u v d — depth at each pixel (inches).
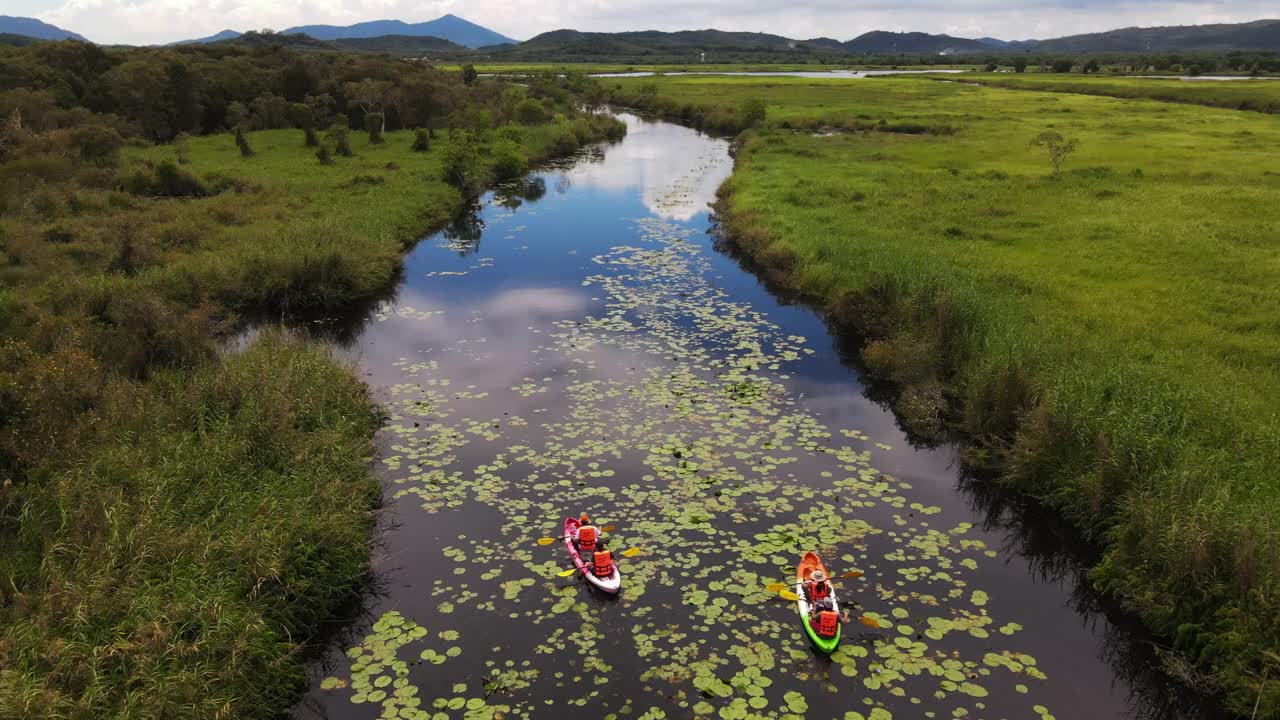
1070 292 787.4
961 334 676.1
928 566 423.8
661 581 404.8
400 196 1346.0
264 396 522.6
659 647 358.6
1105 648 366.9
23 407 469.1
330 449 486.6
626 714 319.0
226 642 321.7
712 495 485.7
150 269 846.5
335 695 334.0
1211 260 879.1
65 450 442.0
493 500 478.6
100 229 995.9
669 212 1402.6
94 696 280.7
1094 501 438.0
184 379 581.0
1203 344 639.1
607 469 515.2
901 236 1045.8
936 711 322.7
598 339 759.7
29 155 1368.1
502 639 364.5
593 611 382.6
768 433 571.5
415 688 334.3
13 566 347.6
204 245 974.4
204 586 347.6
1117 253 926.4
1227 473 430.9
